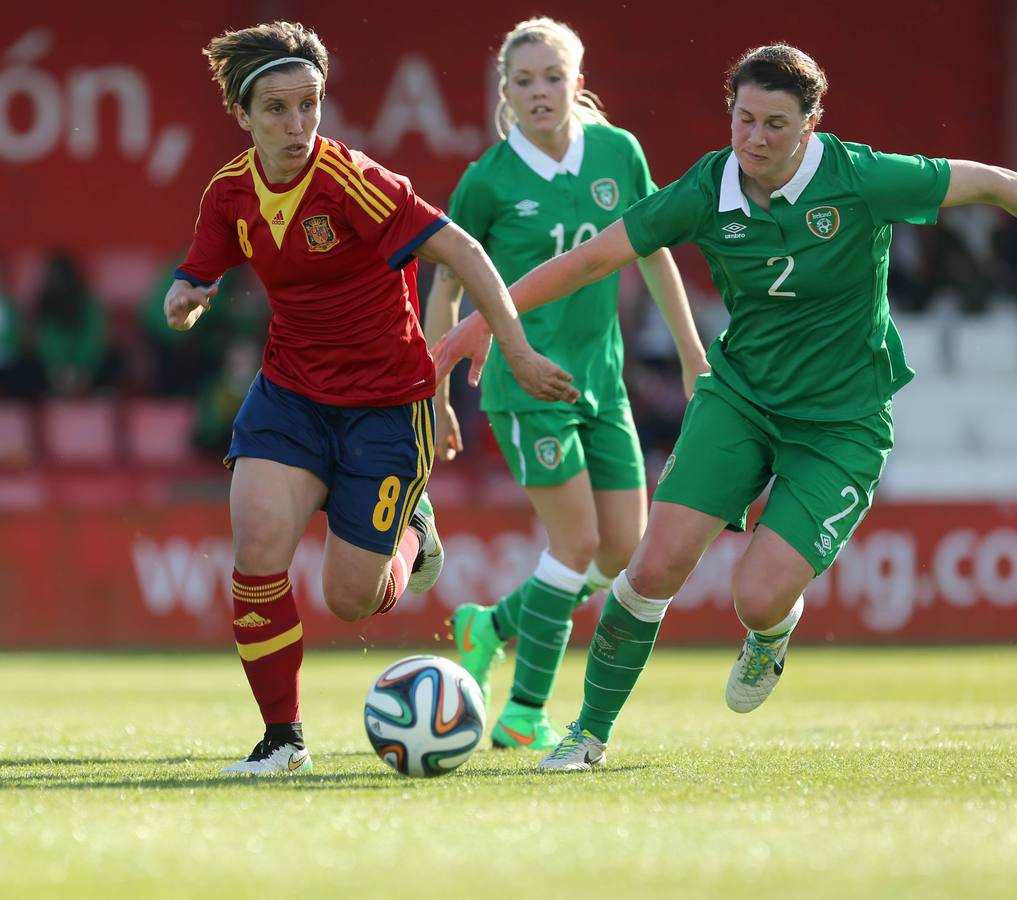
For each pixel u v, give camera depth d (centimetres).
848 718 2878
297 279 1775
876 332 1866
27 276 6919
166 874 1123
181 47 6894
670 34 6919
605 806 1434
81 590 5612
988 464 7006
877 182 1773
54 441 6725
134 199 6931
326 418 1834
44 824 1337
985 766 1819
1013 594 5756
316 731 2572
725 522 1878
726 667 4753
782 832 1284
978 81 7012
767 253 1798
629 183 2462
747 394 1866
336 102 6900
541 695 2322
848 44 6981
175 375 6769
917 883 1084
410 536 2053
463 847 1215
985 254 7019
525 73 2344
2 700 3522
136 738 2409
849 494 1853
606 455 2398
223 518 5638
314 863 1155
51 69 6869
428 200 6962
